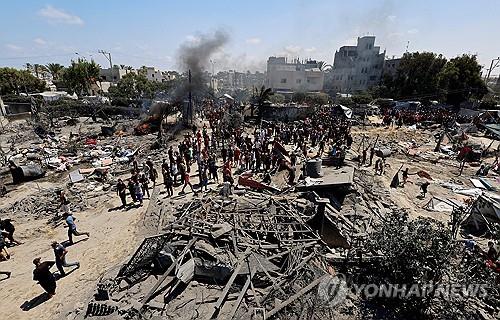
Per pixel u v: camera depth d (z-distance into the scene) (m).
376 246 10.20
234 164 22.34
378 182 21.16
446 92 56.34
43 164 24.17
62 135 36.09
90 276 10.62
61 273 10.65
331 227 12.42
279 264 10.48
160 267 10.30
